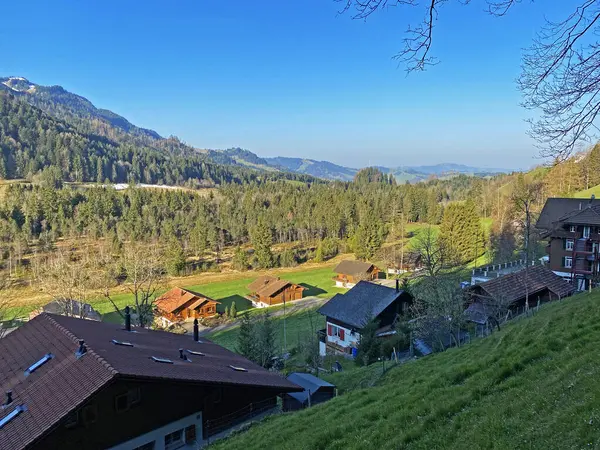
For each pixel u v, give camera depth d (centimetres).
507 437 887
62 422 1412
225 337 5638
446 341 3478
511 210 8625
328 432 1288
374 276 8831
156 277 4900
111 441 1636
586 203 5434
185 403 1895
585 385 955
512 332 1964
